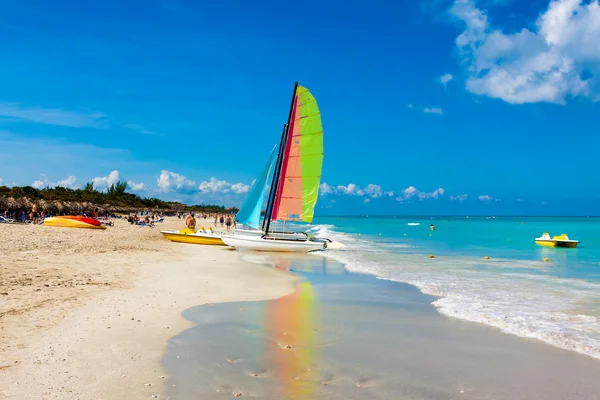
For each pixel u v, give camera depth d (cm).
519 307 1066
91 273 1298
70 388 518
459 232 5962
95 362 608
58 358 609
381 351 725
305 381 587
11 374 543
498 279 1531
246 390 547
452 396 554
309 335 809
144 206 12294
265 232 2767
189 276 1430
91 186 10506
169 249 2322
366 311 1015
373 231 6366
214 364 636
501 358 698
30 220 4081
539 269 1831
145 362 624
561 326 888
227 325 859
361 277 1577
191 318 901
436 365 663
